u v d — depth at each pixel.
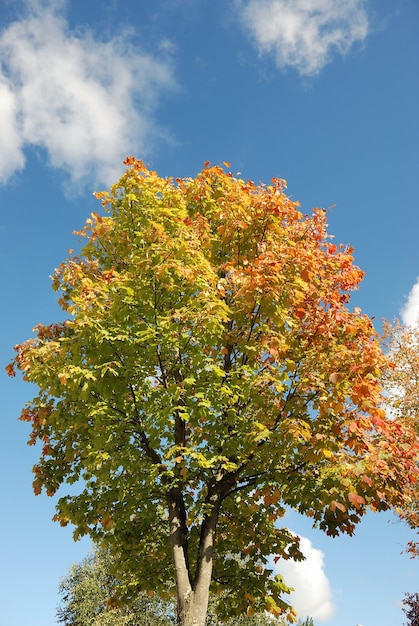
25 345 8.31
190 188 9.77
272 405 7.82
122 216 8.98
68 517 8.35
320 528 8.04
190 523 8.43
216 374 7.64
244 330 7.99
